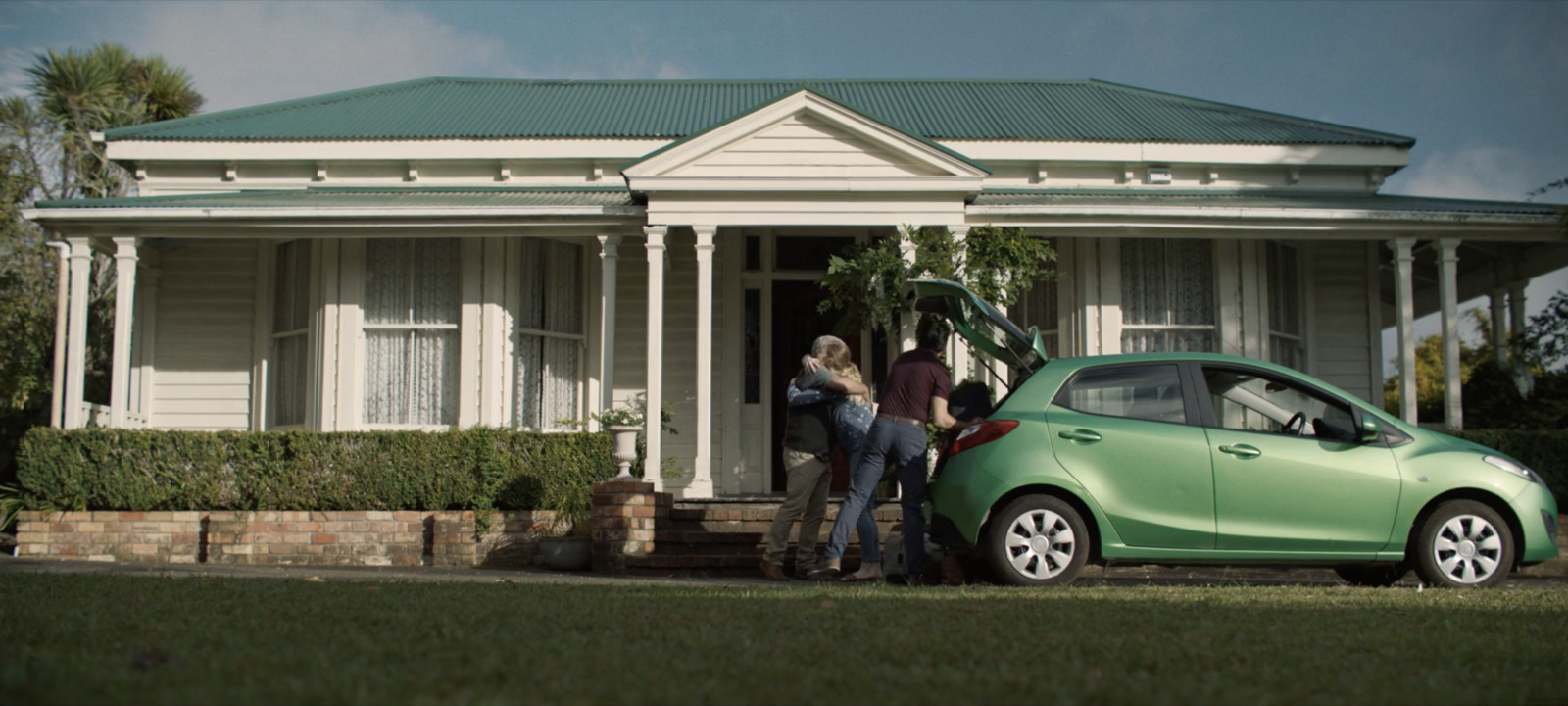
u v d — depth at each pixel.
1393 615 5.17
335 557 11.14
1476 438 11.38
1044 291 13.91
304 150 14.44
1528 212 12.29
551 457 11.17
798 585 7.39
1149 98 17.11
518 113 15.66
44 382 16.61
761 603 5.37
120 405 11.92
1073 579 7.28
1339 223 12.33
